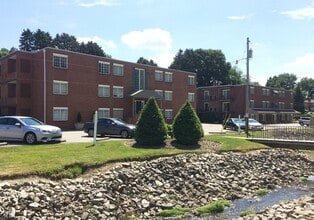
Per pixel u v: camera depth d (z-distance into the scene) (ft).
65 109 147.13
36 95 145.48
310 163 85.56
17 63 144.36
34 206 36.78
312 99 444.96
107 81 164.45
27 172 44.29
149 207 43.45
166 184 52.60
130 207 42.55
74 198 40.88
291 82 506.48
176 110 201.46
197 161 64.90
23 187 40.65
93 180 46.96
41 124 75.15
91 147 63.93
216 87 272.31
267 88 283.59
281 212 39.52
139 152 62.23
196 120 78.07
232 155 74.79
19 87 144.66
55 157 52.31
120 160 56.34
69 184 44.16
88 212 38.58
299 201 45.88
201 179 57.77
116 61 168.96
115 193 45.39
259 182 62.90
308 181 67.72
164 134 73.87
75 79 151.43
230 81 356.38
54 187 42.32
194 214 42.65
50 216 36.40
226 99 264.11
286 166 78.95
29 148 60.13
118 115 168.66
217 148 78.28
